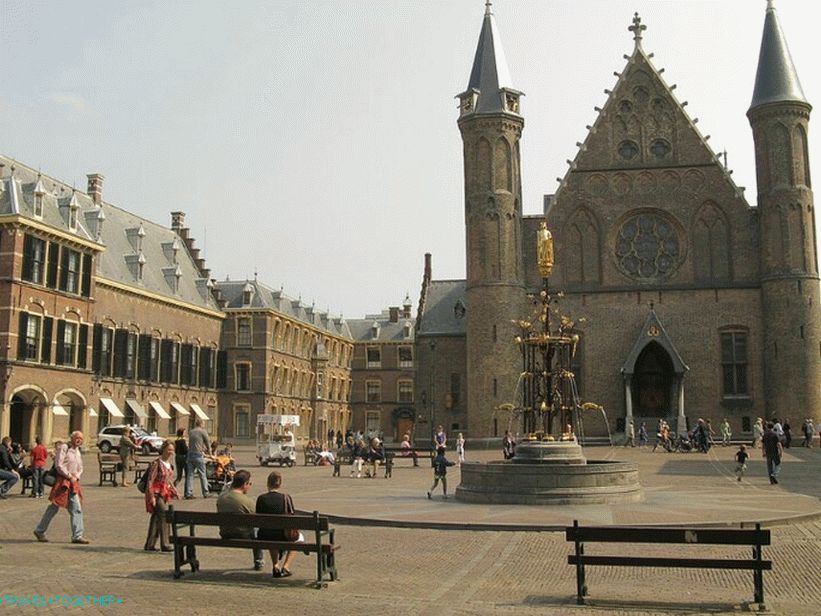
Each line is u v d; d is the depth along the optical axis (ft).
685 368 173.17
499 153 181.78
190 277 242.99
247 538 41.75
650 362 180.96
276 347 261.24
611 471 70.64
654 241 182.19
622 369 174.91
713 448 160.35
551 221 184.55
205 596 36.70
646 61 187.01
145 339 207.31
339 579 40.91
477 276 178.91
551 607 35.24
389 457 115.75
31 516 65.31
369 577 41.50
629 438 169.07
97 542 52.24
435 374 202.28
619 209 182.91
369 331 354.33
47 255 166.20
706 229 180.45
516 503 70.03
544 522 58.03
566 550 49.60
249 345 252.01
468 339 179.11
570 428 82.48
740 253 178.09
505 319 176.55
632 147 184.96
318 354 299.99
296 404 282.36
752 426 172.35
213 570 42.93
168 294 221.66
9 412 155.84
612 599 36.68
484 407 174.81
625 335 178.70
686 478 98.78
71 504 52.03
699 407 174.70
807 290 169.58
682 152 183.01
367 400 348.38
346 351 343.87
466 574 42.39
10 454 84.69
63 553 47.70
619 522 57.21
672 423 173.47
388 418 346.33
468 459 146.82
